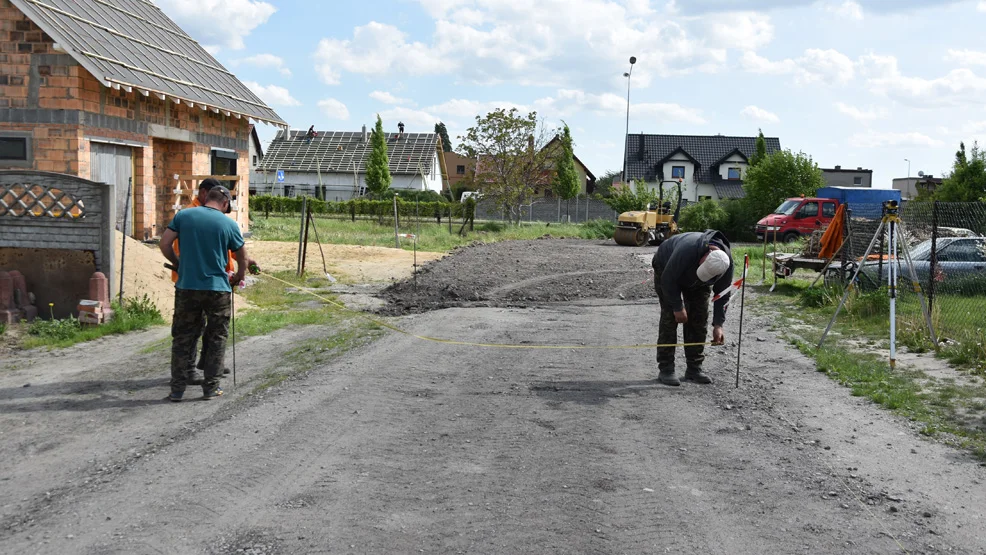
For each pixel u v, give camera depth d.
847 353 9.48
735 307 13.76
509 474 5.00
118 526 4.11
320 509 4.37
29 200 10.38
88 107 15.71
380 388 7.11
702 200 42.97
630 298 14.55
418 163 67.62
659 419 6.36
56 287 10.45
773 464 5.38
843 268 14.15
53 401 6.59
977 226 12.46
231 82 23.66
